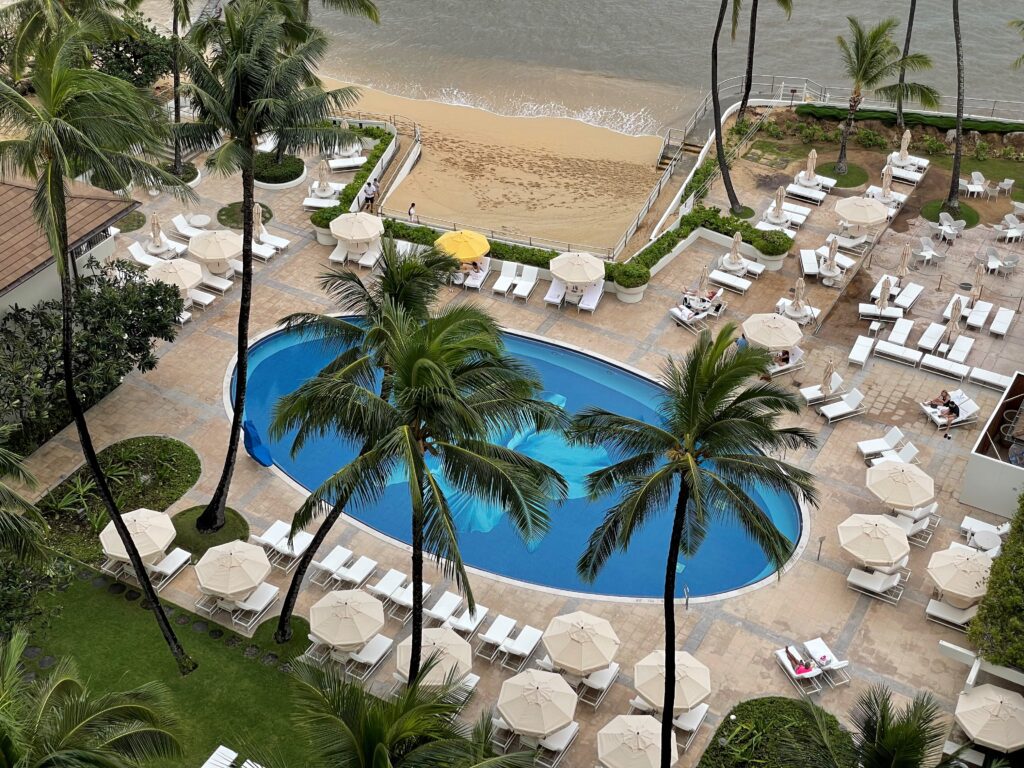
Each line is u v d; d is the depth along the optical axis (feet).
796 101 216.95
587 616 111.65
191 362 151.74
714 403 86.99
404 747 75.77
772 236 170.30
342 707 74.02
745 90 204.64
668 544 130.41
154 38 197.47
